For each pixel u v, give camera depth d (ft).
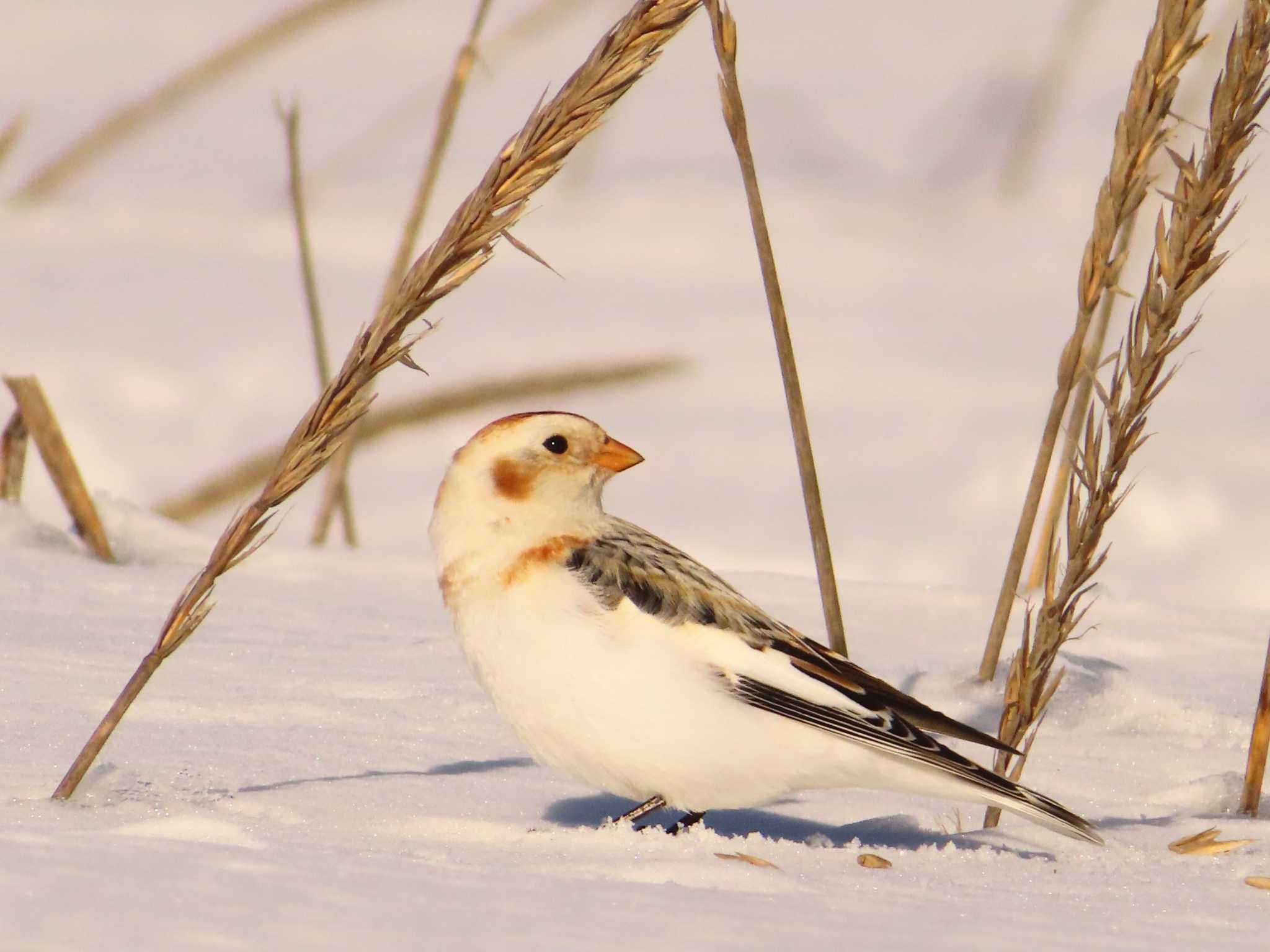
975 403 59.21
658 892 14.57
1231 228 85.66
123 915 12.16
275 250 77.20
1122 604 35.42
